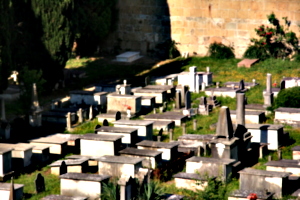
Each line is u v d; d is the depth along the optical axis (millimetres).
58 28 63219
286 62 72312
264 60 74250
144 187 34750
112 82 67688
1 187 36906
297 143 46969
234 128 44156
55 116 54094
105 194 35500
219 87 63344
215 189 36250
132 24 81625
